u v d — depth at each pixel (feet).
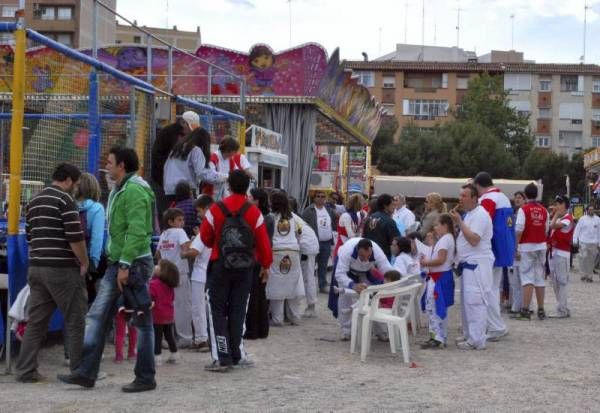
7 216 28.32
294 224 39.34
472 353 32.76
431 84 270.46
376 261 34.01
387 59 294.87
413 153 209.05
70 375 23.97
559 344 35.53
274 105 68.64
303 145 68.95
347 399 23.43
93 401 22.49
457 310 48.34
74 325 24.57
